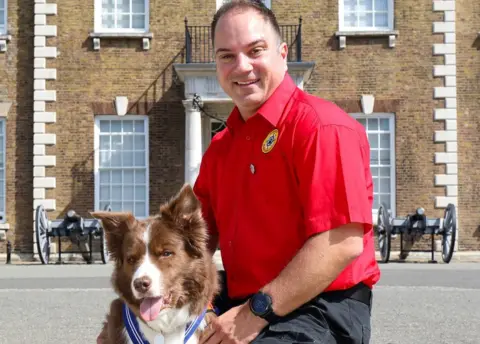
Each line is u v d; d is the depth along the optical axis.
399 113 20.39
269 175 4.01
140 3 20.80
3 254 20.16
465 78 20.66
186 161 19.36
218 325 3.80
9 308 10.57
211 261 4.09
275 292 3.72
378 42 20.47
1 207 20.55
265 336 3.84
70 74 20.39
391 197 20.42
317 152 3.79
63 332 8.70
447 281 13.82
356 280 3.97
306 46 20.45
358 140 3.89
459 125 20.56
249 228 4.10
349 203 3.71
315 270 3.69
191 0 20.47
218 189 4.41
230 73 4.11
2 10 20.84
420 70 20.44
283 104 4.05
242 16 4.08
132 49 20.45
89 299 11.45
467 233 20.44
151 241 3.84
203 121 20.38
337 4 20.45
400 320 9.39
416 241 20.06
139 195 20.50
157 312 3.74
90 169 20.31
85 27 20.47
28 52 20.58
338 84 20.42
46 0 20.44
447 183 20.25
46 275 15.46
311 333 3.81
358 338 3.94
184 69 19.02
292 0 20.47
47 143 20.27
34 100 20.27
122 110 20.33
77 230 18.62
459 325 9.02
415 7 20.48
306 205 3.79
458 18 20.69
